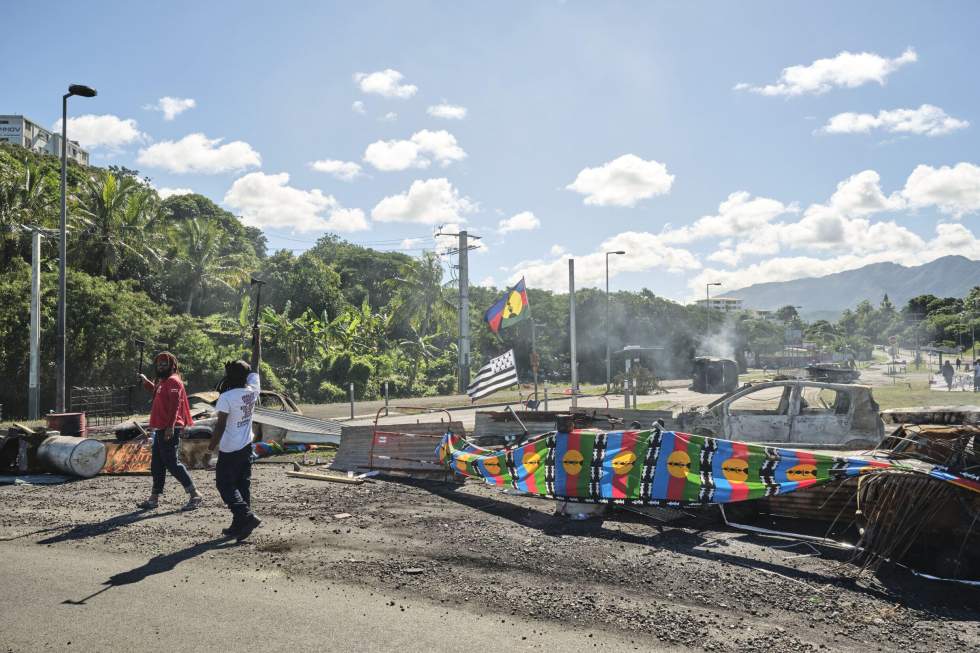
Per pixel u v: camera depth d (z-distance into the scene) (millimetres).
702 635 4047
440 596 4703
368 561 5500
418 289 54438
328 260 78125
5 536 6309
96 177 48656
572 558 5543
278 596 4707
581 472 7289
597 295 60625
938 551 5055
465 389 37000
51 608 4473
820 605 4520
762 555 5617
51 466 9297
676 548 5848
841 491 6309
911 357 107438
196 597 4688
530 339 57562
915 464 5500
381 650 3824
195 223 47188
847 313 195625
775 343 95125
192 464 10117
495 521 6824
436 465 9180
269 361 40469
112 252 39062
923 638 4012
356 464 9781
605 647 3873
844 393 9336
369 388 40844
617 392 34938
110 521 6844
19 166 41562
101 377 28578
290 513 7156
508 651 3812
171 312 45031
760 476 6277
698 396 32531
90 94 19672
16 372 27094
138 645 3900
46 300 28344
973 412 5934
